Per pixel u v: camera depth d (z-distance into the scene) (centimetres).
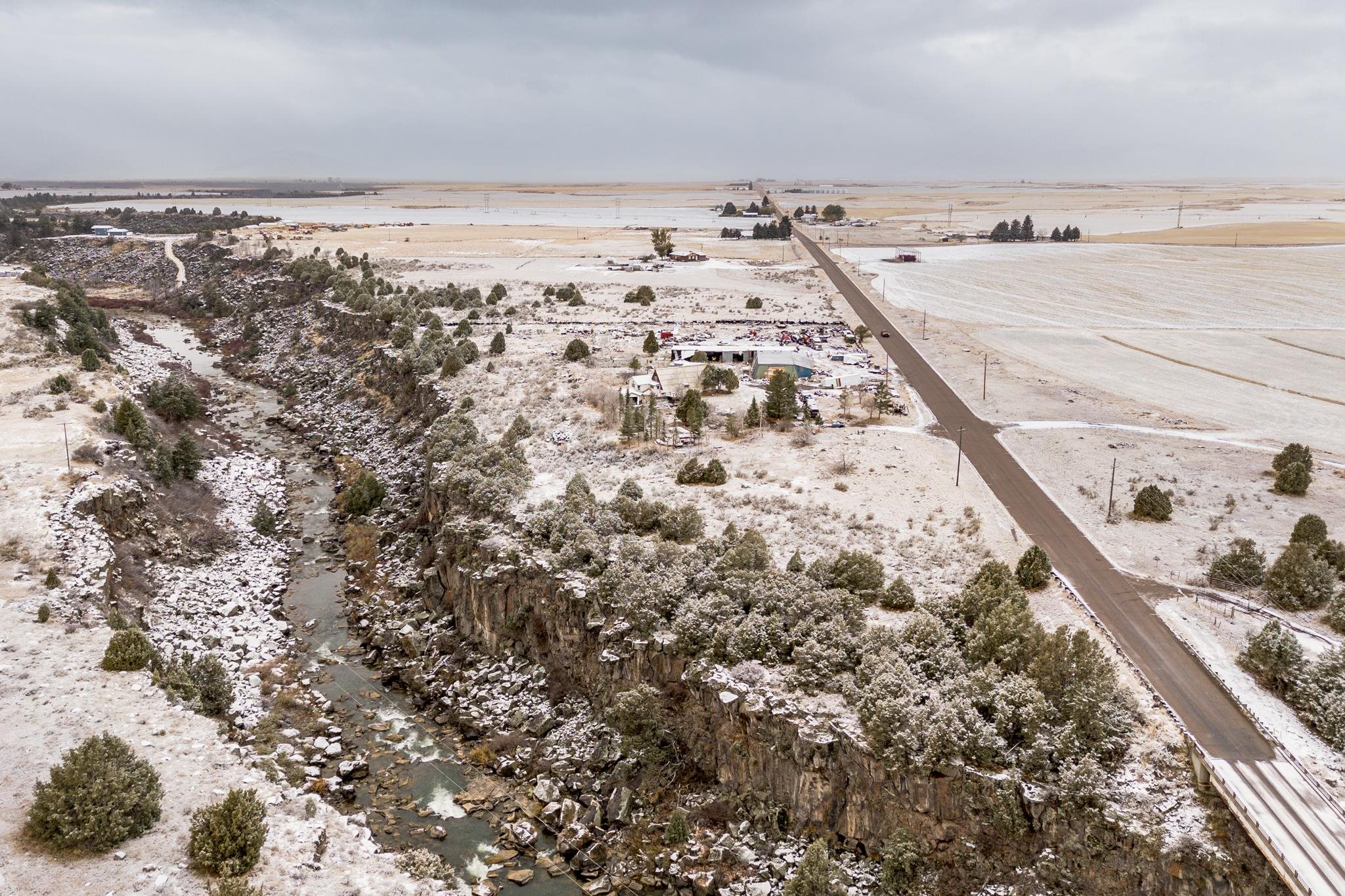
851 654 5181
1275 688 4903
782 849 4712
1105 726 4434
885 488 8106
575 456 8831
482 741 5862
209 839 3784
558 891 4656
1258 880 3741
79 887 3544
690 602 5675
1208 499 7938
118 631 5591
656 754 5294
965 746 4388
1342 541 6919
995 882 4222
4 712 4675
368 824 5028
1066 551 6831
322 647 6925
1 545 6469
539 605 6400
